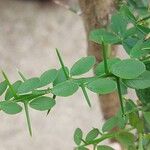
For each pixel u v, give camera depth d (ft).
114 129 1.69
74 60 6.43
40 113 5.85
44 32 6.89
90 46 1.87
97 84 1.12
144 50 1.21
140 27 1.36
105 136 1.41
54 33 6.86
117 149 2.10
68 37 6.78
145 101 1.33
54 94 1.14
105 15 1.77
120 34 1.37
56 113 5.85
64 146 5.61
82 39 6.70
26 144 5.65
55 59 6.53
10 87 1.15
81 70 1.18
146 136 1.38
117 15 1.40
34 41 6.79
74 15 7.05
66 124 5.75
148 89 1.31
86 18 1.85
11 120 5.82
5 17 7.13
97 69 1.19
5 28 6.98
